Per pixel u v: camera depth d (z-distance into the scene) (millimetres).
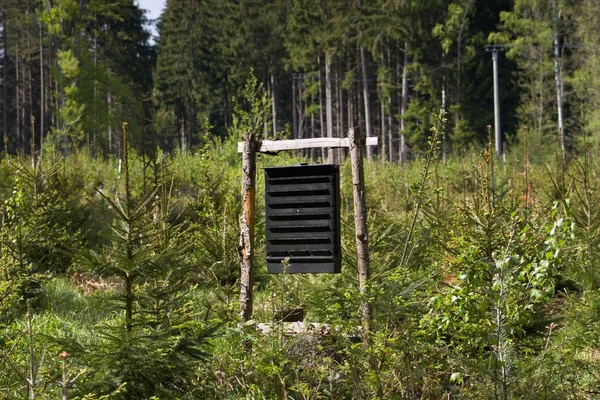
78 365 6508
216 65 88438
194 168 20609
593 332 7719
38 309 10891
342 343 7031
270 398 6816
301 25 71562
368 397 6508
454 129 63156
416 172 23469
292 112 90562
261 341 7312
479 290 6918
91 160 27922
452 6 66125
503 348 5934
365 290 7703
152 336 6691
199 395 6973
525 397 6109
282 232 8078
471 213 9430
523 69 67188
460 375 6410
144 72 94750
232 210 13156
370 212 12500
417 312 7746
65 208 13664
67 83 61938
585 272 8570
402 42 72125
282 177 8086
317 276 9859
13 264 10008
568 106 63750
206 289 11297
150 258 6898
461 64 67562
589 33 52500
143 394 6570
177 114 93688
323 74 80125
